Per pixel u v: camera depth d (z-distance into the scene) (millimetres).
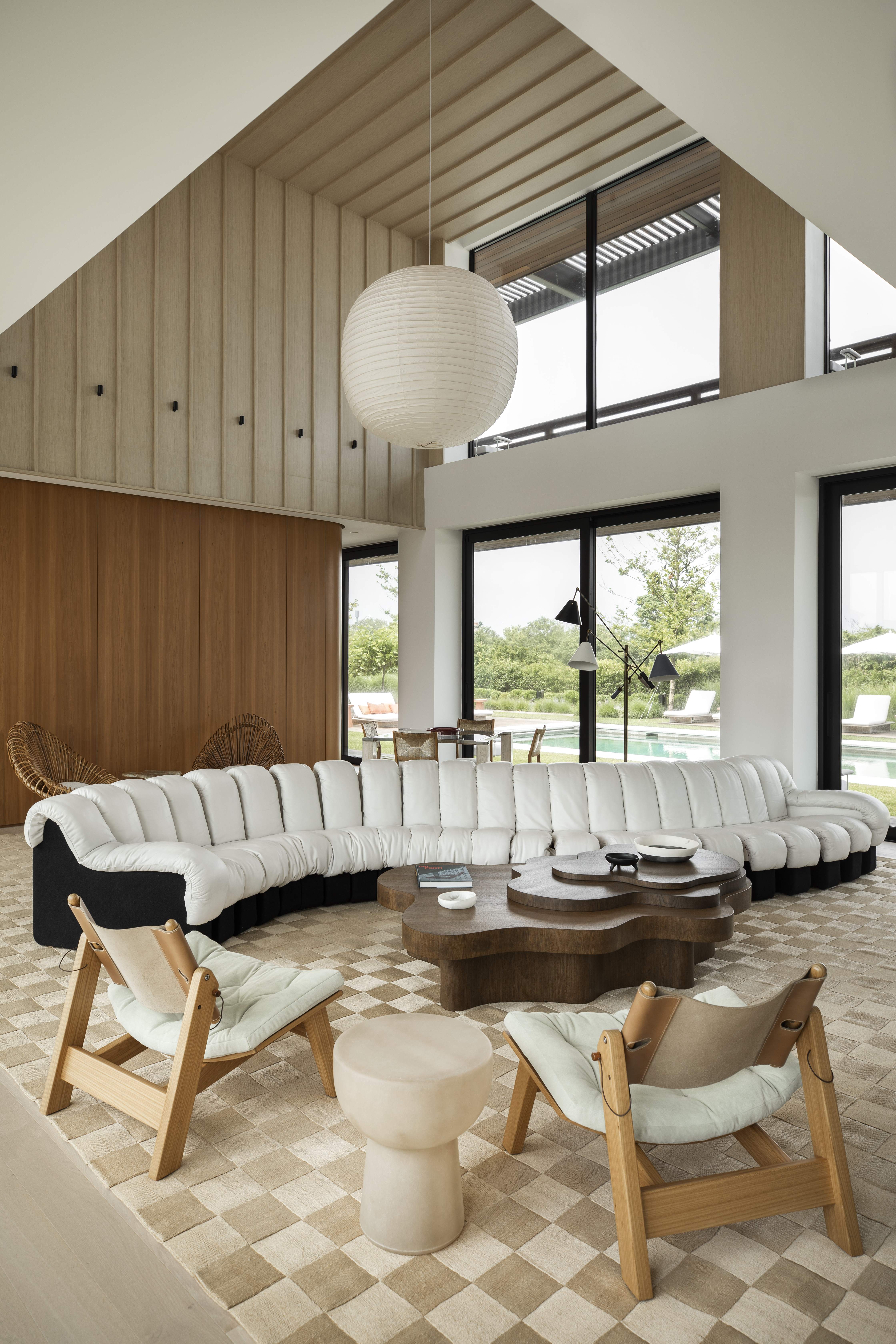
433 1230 1998
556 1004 3451
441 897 3549
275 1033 2457
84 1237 2051
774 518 6805
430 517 9555
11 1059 2953
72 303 7059
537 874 3891
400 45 6480
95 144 2934
